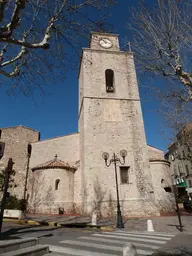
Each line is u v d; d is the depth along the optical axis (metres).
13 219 12.99
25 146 24.42
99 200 16.00
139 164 17.62
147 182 17.05
